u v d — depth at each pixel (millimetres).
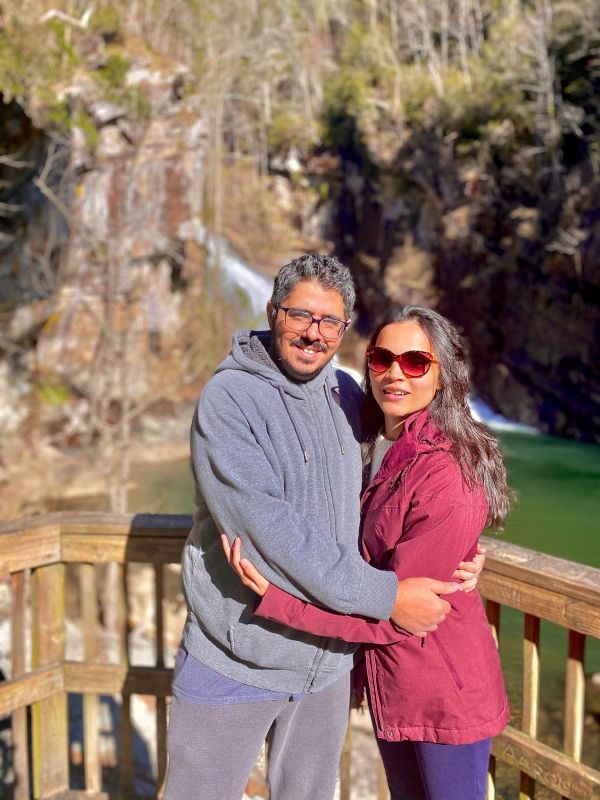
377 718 1609
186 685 1583
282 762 1714
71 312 19094
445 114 29312
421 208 31469
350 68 39375
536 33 26547
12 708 2135
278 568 1394
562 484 17219
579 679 1688
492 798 1944
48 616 2240
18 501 16625
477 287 27953
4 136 16062
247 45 28594
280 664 1529
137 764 3648
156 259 20984
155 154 19719
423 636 1499
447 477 1472
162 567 2188
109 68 18172
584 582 1624
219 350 23906
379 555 1555
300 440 1529
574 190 23688
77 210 18188
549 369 25328
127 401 13156
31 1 16484
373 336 1663
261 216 34688
